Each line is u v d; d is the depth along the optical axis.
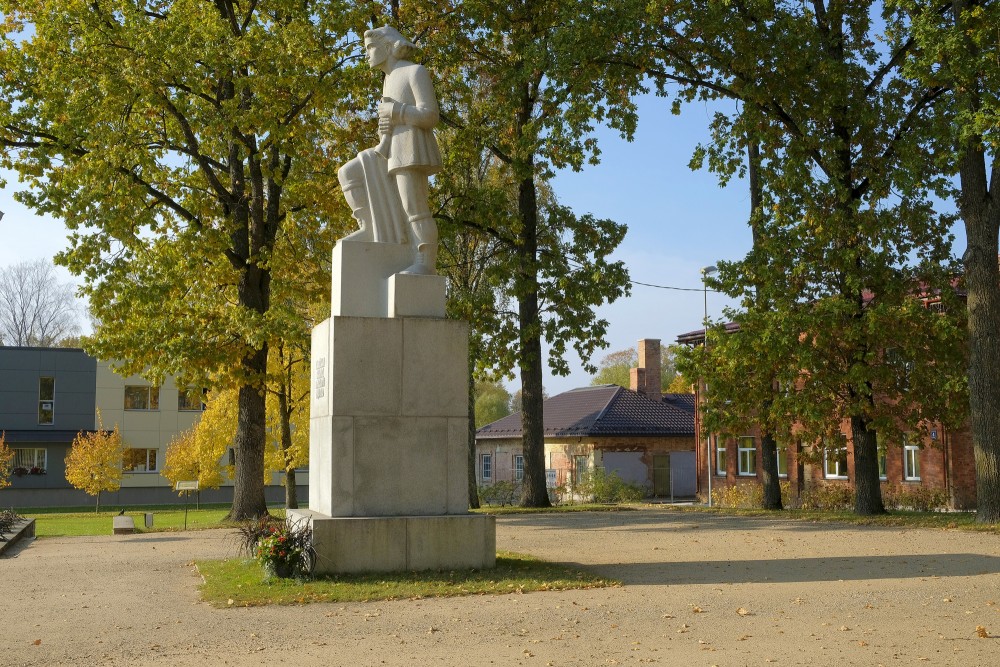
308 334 22.44
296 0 23.08
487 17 26.53
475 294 28.83
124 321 23.77
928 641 8.17
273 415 31.91
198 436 39.97
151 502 54.47
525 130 23.69
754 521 22.19
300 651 8.04
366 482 12.14
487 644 8.23
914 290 23.28
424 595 10.59
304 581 11.40
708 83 23.14
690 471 51.03
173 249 23.52
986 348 19.50
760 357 22.16
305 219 24.94
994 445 19.30
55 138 23.55
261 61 21.83
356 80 23.06
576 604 10.08
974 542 15.88
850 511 25.98
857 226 21.84
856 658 7.59
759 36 21.25
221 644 8.35
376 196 13.35
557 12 26.19
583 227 29.33
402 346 12.45
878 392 23.78
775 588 11.09
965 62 18.11
